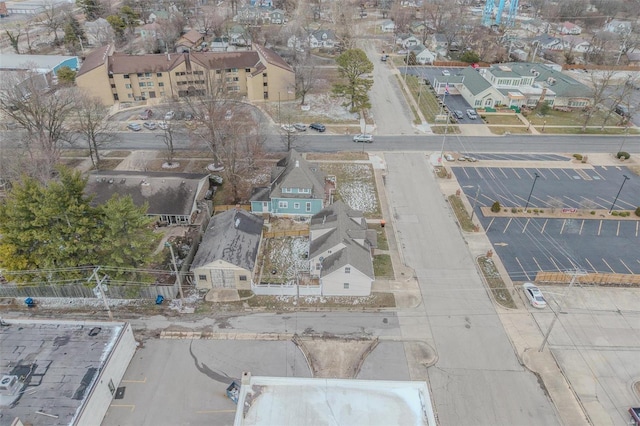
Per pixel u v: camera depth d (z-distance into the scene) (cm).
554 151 7294
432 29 14288
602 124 8275
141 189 5250
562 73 10350
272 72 8894
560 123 8338
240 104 7875
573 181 6384
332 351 3700
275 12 14812
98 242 3988
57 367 3170
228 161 5619
